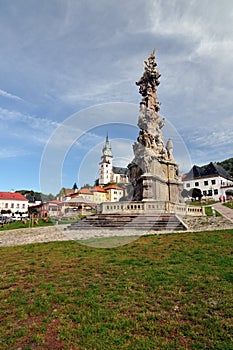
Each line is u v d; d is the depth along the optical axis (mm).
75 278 6594
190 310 4488
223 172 62406
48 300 5098
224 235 11797
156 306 4750
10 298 5352
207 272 6562
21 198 67438
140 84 28859
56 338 3744
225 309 4480
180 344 3535
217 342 3537
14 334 3885
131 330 3916
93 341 3611
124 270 7098
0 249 12234
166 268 7117
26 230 20812
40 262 8742
